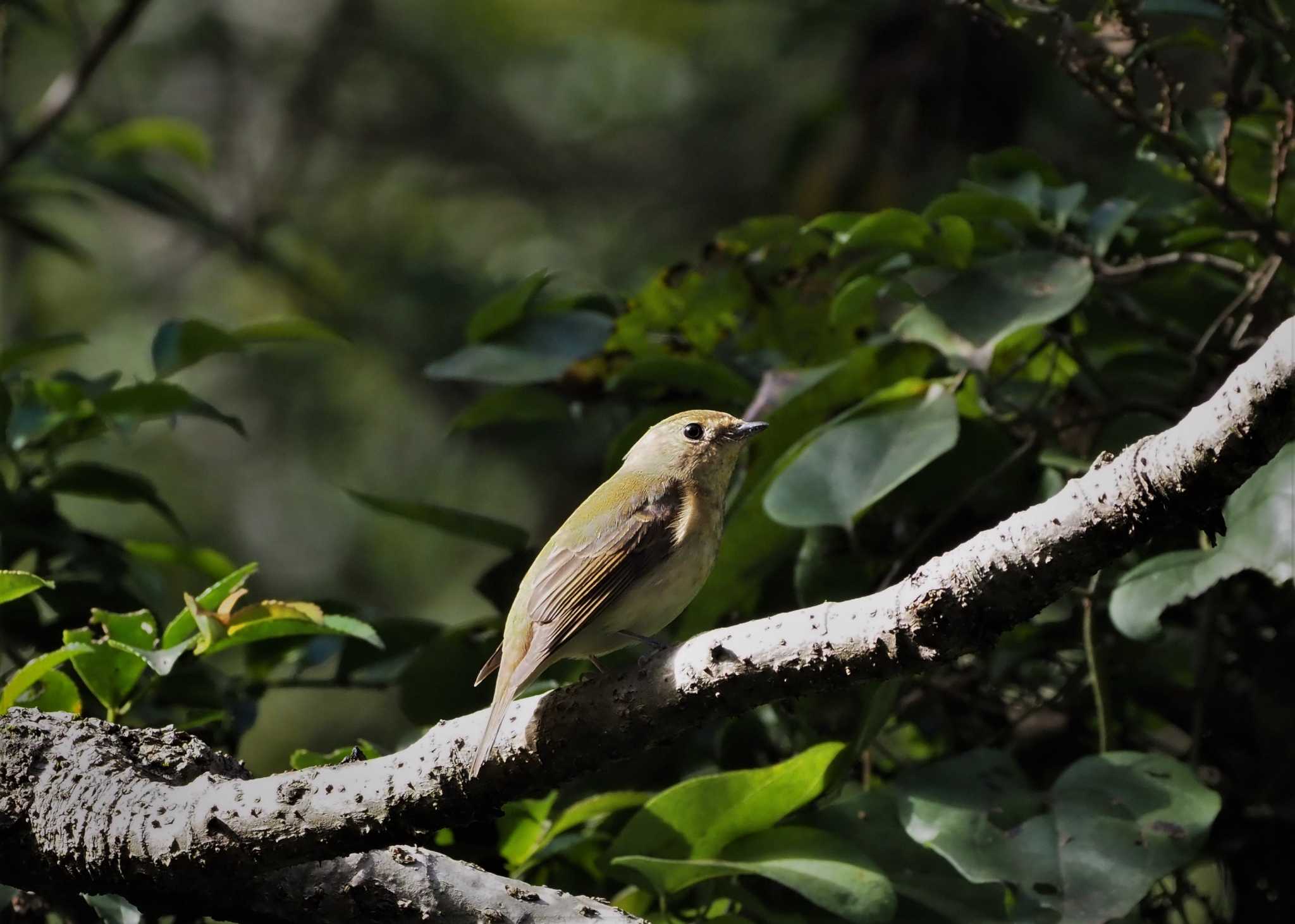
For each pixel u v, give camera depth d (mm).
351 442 20766
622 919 6305
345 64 22734
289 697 18750
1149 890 6984
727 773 7355
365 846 6266
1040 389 9586
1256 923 8742
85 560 9555
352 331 20266
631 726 6023
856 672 5555
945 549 9258
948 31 14742
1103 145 13656
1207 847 8781
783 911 7820
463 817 6266
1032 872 6988
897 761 9719
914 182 15234
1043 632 9289
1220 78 8609
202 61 22641
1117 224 9086
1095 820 7203
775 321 10578
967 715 9703
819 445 8469
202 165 16766
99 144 16328
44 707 7551
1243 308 9359
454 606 20281
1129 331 9656
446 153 22828
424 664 9547
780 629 5691
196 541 20250
